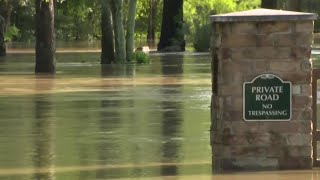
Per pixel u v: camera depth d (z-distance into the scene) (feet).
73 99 151.74
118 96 158.10
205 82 197.47
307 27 75.87
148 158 84.69
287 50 76.02
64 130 106.83
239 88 76.54
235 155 77.15
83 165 80.74
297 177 73.20
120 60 296.71
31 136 101.30
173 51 409.28
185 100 149.48
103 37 299.17
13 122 115.55
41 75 226.58
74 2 482.69
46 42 234.79
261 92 76.48
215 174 75.25
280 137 76.79
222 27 76.28
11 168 79.30
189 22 421.18
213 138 78.89
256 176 73.92
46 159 84.38
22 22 603.67
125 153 88.02
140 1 609.83
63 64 295.48
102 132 104.68
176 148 91.40
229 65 76.38
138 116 122.83
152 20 639.76
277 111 76.48
